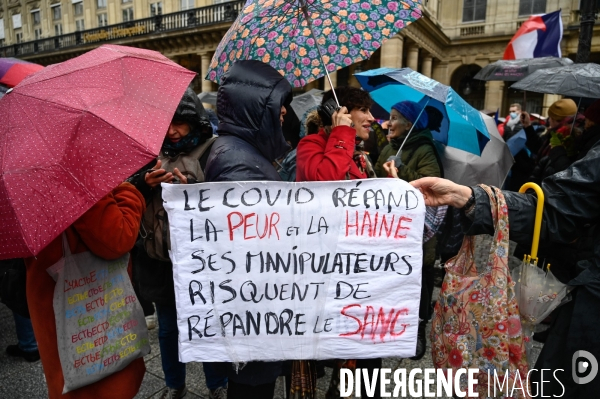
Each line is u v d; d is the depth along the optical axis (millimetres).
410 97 3014
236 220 1424
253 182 1419
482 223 1414
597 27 18891
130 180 1792
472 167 3297
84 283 1474
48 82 1350
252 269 1444
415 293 1485
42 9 30109
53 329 1475
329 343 1490
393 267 1470
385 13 1928
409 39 17547
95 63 1416
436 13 21031
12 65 3197
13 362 2721
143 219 1869
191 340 1458
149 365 2736
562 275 2506
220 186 1411
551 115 3762
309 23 1762
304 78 1973
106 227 1405
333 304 1475
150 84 1419
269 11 1842
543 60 4961
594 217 1379
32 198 1163
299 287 1462
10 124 1271
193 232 1419
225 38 1826
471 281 1463
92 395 1556
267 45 1962
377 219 1451
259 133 1516
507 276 1404
